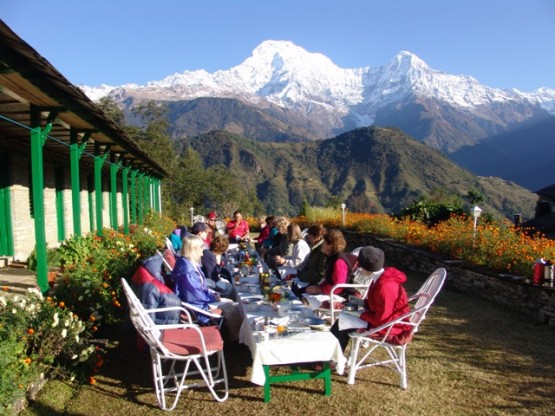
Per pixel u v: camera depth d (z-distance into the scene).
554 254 7.75
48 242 12.12
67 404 4.00
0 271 8.65
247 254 7.60
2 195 9.88
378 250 4.55
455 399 4.08
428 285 4.81
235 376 4.62
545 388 4.30
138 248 9.84
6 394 3.40
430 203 17.98
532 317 6.74
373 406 3.94
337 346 3.93
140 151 10.55
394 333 4.30
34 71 4.53
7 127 8.27
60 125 7.72
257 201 66.88
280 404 3.99
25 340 3.94
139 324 3.99
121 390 4.30
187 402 4.06
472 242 9.41
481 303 7.62
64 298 5.35
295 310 4.63
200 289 5.07
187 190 48.78
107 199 18.39
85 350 4.41
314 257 6.09
